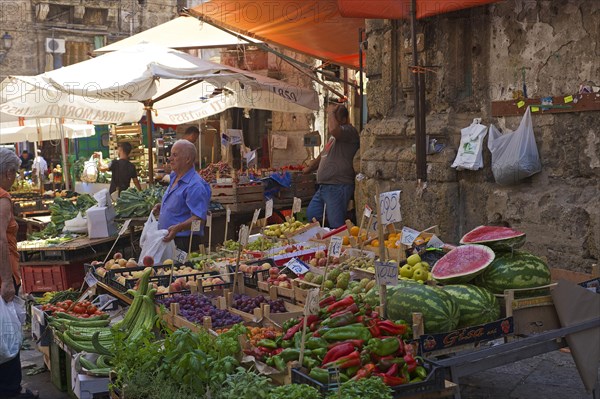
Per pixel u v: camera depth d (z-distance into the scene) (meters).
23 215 14.45
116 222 10.77
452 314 4.84
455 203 9.38
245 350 4.68
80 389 5.29
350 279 6.86
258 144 22.55
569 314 5.19
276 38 13.71
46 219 13.44
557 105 8.20
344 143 11.75
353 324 4.55
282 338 4.73
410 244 7.02
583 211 7.92
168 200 8.33
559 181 8.32
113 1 31.48
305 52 14.51
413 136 9.98
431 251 6.81
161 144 22.70
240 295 6.64
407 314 4.86
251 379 4.18
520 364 6.78
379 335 4.52
